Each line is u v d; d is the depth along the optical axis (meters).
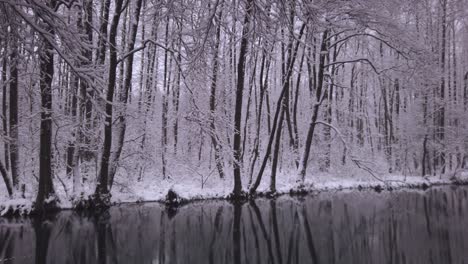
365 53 29.33
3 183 18.44
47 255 9.33
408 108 33.19
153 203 17.34
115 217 14.19
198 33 7.87
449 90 33.78
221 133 20.53
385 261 8.55
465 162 33.88
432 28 30.23
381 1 19.89
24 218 13.39
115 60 15.06
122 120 18.27
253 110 32.50
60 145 18.16
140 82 23.20
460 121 32.44
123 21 20.42
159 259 9.02
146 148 21.70
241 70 18.50
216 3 6.95
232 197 18.78
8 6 5.73
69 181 17.73
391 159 32.16
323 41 21.38
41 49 6.49
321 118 28.31
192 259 8.99
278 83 35.62
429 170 31.72
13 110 15.38
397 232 11.64
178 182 20.53
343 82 33.31
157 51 24.98
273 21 6.93
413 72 20.66
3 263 8.66
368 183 25.58
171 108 23.36
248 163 24.78
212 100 21.02
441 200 18.95
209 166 22.53
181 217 14.48
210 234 11.72
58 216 13.79
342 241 10.68
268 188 20.42
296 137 26.36
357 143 33.88
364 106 36.31
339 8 19.08
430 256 8.86
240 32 11.74
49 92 13.41
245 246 10.27
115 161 16.95
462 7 30.86
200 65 9.13
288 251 9.69
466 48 35.00
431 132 31.36
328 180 25.66
